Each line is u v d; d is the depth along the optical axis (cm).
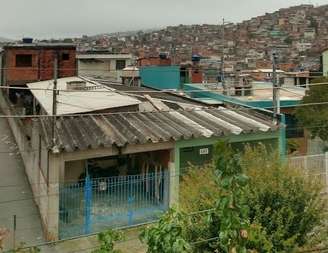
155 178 1538
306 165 1609
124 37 11331
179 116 1767
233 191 504
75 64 3906
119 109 1808
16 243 1304
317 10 14175
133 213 1457
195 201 903
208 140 1570
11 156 2198
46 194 1401
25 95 3744
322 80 2475
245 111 1936
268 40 11212
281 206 916
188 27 12769
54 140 1387
